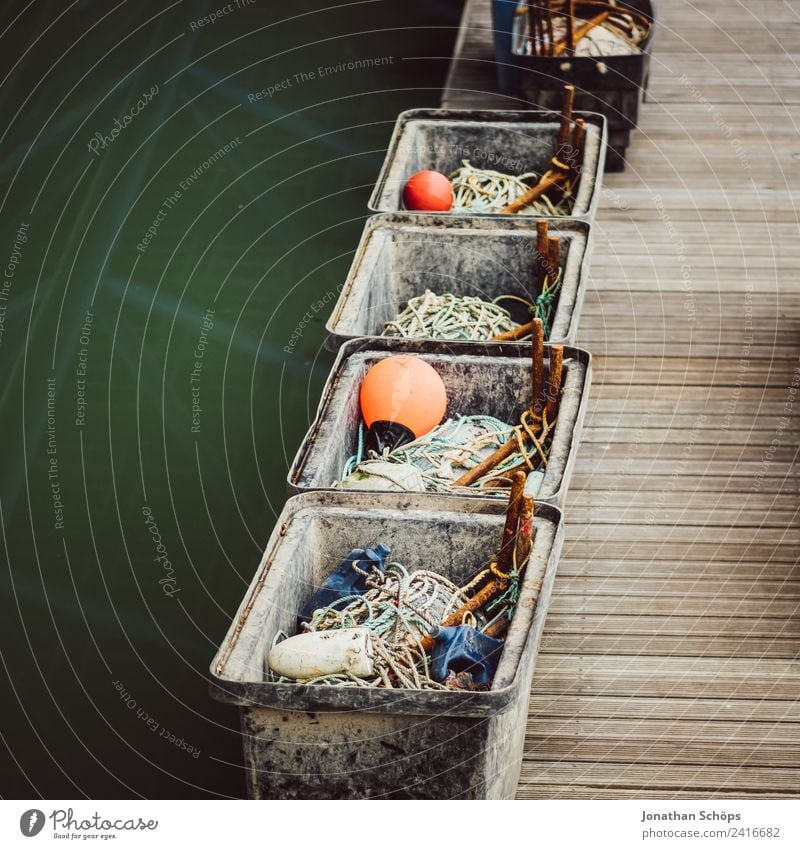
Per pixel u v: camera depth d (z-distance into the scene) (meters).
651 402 4.07
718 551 3.42
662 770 2.75
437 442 3.31
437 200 4.36
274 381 5.14
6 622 3.94
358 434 3.39
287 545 2.71
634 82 5.31
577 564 3.38
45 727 3.53
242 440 4.80
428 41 8.12
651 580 3.31
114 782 3.33
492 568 2.70
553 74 5.34
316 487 2.91
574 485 3.70
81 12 8.30
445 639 2.56
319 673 2.51
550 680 2.99
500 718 2.32
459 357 3.39
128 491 4.54
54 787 3.32
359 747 2.34
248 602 2.54
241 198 6.49
